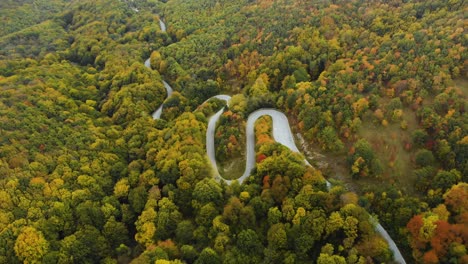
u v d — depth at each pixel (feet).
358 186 386.93
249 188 383.86
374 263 314.55
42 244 355.15
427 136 385.50
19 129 475.31
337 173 405.59
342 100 439.63
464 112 381.60
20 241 349.41
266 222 358.64
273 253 328.29
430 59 440.45
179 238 363.76
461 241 295.07
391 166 383.86
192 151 436.35
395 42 496.64
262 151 415.64
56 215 383.86
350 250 312.29
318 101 459.73
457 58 425.28
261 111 513.04
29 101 540.52
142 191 406.21
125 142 506.48
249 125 492.13
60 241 366.63
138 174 435.12
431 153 368.89
